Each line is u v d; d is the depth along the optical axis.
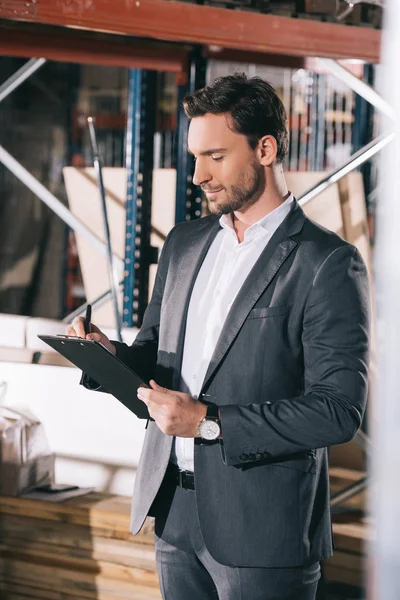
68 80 8.79
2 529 3.39
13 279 8.62
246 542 1.97
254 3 3.42
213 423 1.90
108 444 3.61
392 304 1.49
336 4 3.56
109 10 3.15
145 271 4.14
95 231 4.69
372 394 3.54
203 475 2.00
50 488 3.48
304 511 1.99
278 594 1.99
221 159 1.97
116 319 3.84
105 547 3.23
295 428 1.88
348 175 4.02
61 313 8.30
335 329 1.93
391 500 1.46
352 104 6.84
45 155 9.24
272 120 1.98
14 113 9.31
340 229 4.02
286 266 1.99
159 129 7.23
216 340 2.04
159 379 2.13
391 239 1.54
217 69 6.55
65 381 3.66
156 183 4.31
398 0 1.50
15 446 3.39
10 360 3.77
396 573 1.43
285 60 3.95
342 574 3.33
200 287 2.12
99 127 8.77
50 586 3.32
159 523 2.14
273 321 1.96
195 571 2.12
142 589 3.18
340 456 3.91
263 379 1.96
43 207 8.98
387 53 1.52
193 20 3.29
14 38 3.39
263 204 2.04
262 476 1.97
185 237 2.25
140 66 3.62
